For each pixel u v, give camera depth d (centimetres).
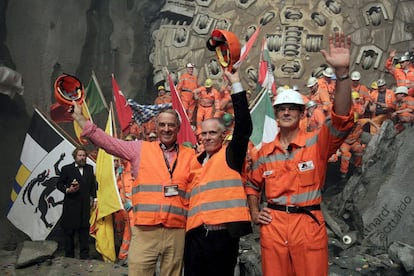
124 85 1551
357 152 1076
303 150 348
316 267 335
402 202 805
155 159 374
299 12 1371
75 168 766
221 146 366
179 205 367
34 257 717
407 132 887
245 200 349
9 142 1197
